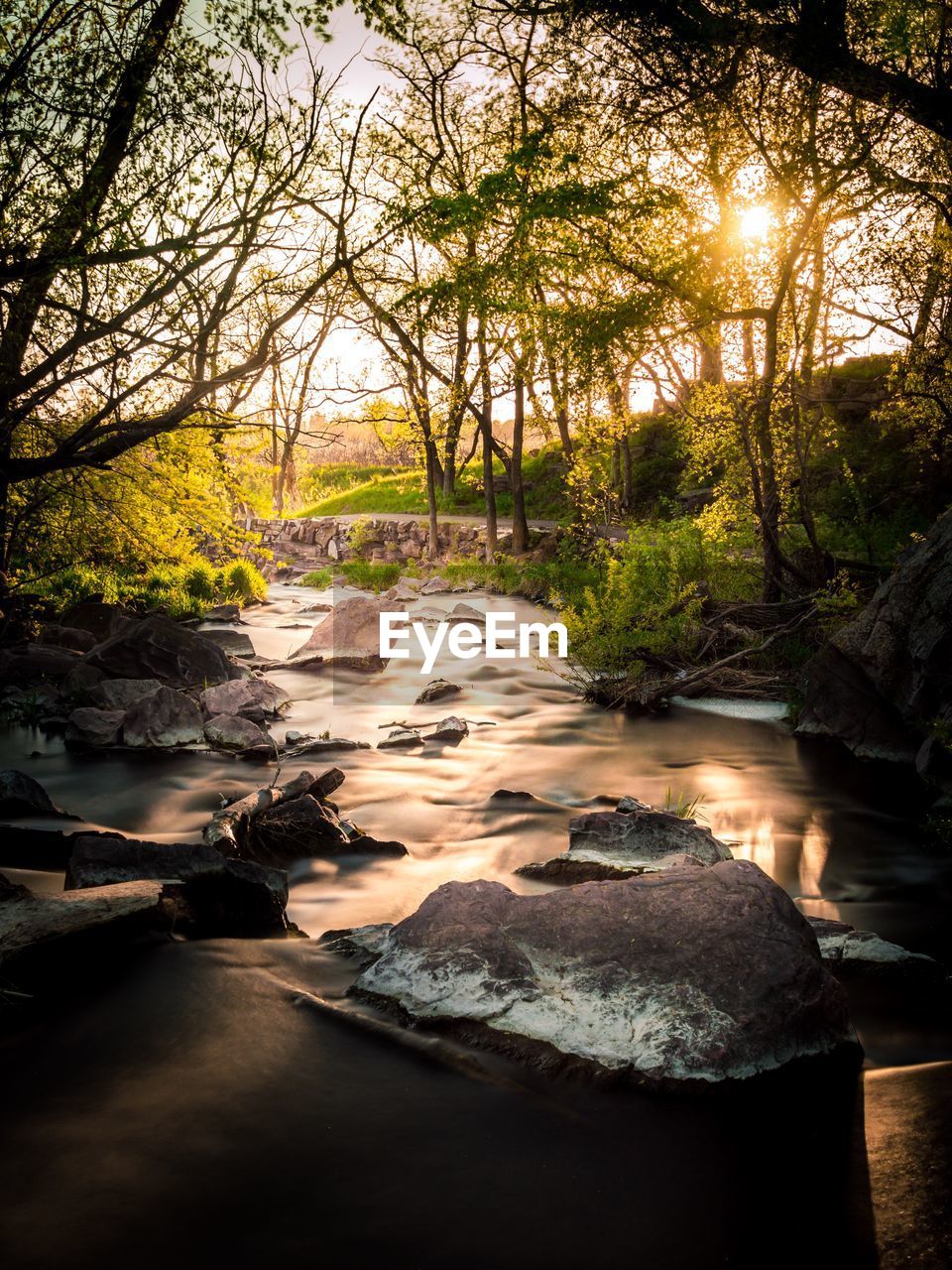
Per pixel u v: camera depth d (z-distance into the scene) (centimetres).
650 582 1528
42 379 1078
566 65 1173
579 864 632
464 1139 327
